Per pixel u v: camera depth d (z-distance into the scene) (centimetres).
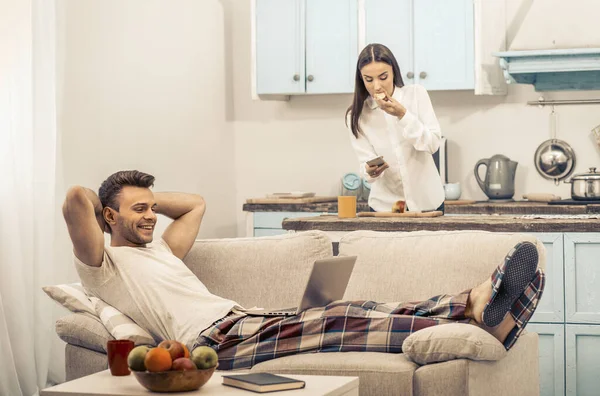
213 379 224
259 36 578
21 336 398
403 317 272
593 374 357
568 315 359
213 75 607
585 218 370
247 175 634
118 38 502
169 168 554
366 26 557
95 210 303
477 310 267
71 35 461
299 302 292
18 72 406
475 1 538
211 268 323
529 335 288
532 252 258
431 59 547
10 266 396
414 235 315
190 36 579
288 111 625
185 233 322
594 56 504
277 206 555
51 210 421
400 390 247
